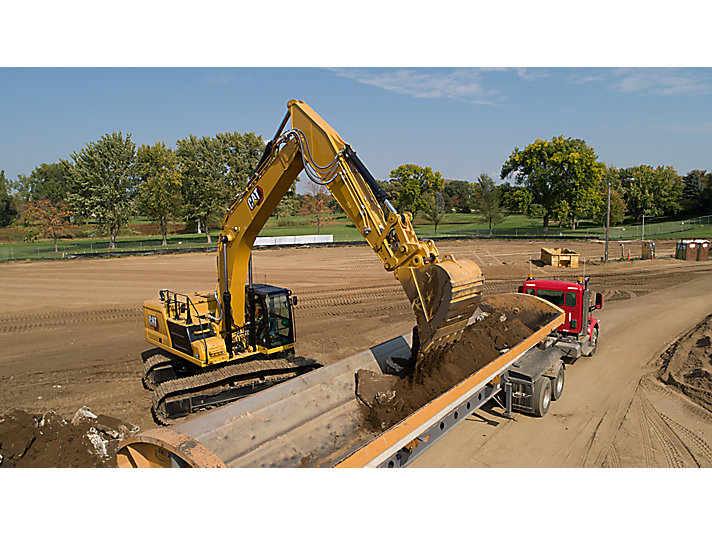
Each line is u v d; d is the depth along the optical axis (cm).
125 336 1407
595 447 741
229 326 885
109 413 877
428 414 528
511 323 922
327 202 7238
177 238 5272
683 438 775
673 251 3616
